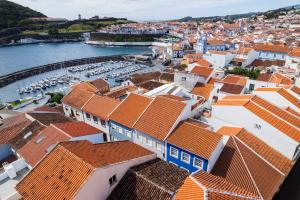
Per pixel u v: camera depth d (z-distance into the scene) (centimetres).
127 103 4175
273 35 16188
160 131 3375
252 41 14262
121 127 3912
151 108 3766
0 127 4025
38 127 3612
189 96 5341
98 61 17762
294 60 8131
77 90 5388
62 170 2070
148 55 18250
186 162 3155
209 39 15262
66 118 4366
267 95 4600
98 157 2283
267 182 2900
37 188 1988
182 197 1889
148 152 2833
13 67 16388
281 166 3225
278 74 6278
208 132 3162
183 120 3584
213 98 5581
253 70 7950
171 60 15662
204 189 1809
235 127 3762
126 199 2144
